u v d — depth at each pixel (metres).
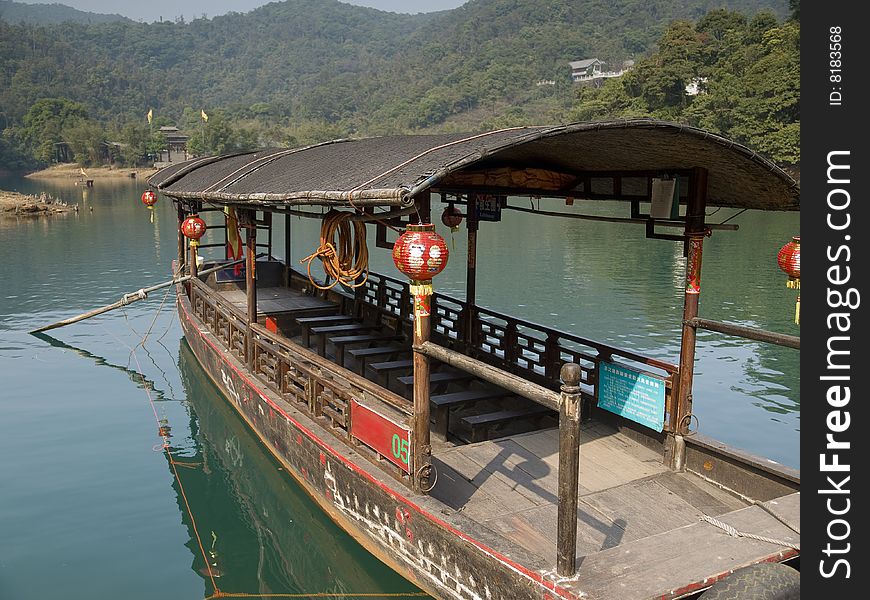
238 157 11.92
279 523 7.88
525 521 5.66
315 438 6.97
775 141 43.16
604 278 22.70
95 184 91.44
